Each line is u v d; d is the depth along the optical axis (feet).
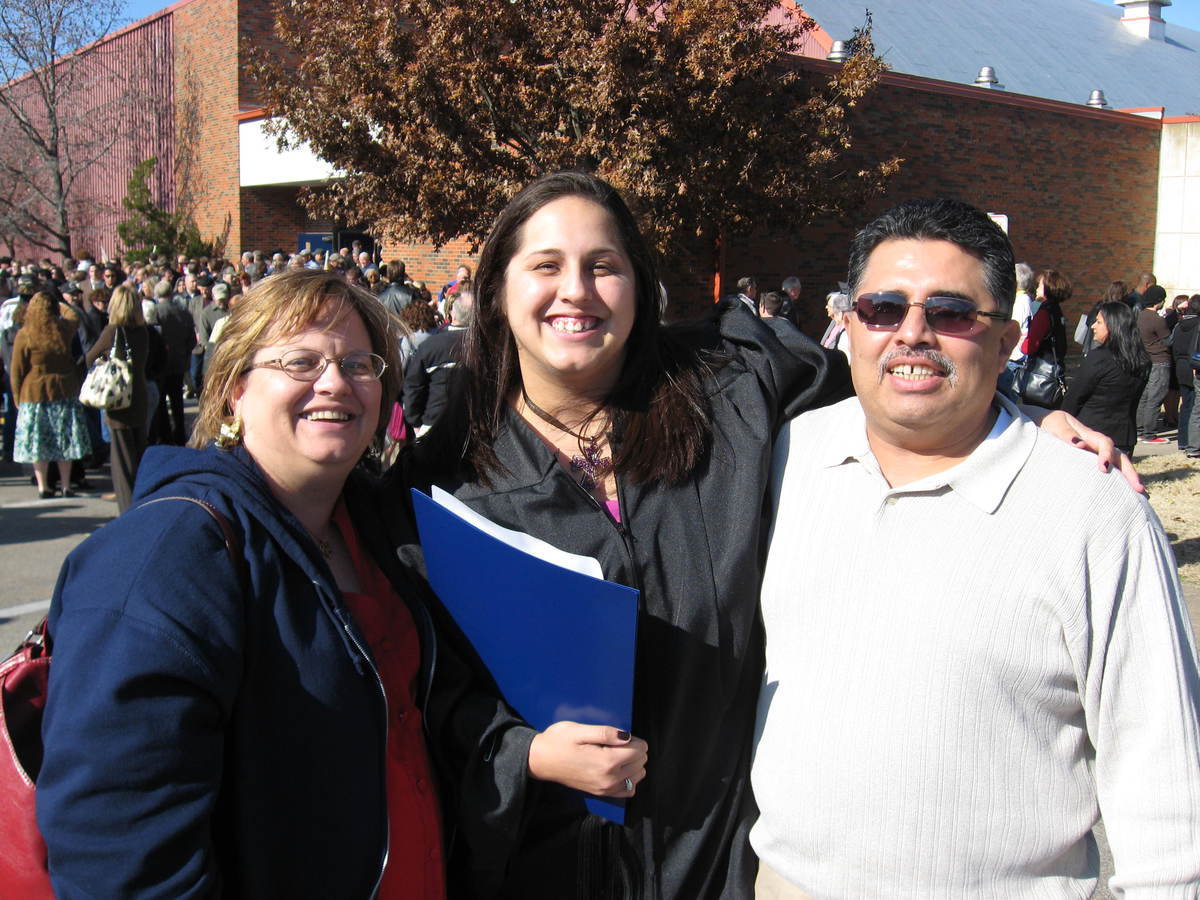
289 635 4.87
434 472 6.49
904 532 5.36
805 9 68.85
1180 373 35.22
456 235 33.81
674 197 31.96
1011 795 4.99
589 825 5.77
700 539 6.02
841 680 5.37
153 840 4.27
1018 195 52.54
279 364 5.19
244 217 64.03
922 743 5.07
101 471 31.68
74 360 28.55
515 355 6.53
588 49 31.17
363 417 5.41
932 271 5.19
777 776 5.61
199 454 5.15
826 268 44.88
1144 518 5.02
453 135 32.30
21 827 4.58
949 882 5.05
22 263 64.69
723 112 32.19
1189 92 82.02
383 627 5.60
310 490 5.43
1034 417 5.98
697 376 6.48
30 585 20.11
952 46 73.00
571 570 5.22
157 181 71.92
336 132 33.27
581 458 6.31
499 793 5.56
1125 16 92.68
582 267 5.96
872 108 45.39
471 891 6.02
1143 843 4.80
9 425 32.63
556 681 5.62
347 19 33.06
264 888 4.77
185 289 46.21
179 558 4.63
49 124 75.61
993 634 5.00
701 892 6.04
